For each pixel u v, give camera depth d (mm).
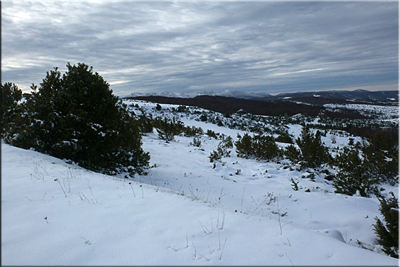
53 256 2439
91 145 7273
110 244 2684
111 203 3822
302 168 10195
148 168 9125
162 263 2381
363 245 4336
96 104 7676
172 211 3619
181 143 17062
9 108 9750
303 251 2621
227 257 2496
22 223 3051
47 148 7371
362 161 8945
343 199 6633
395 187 7848
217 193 6918
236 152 14062
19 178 4680
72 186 4508
